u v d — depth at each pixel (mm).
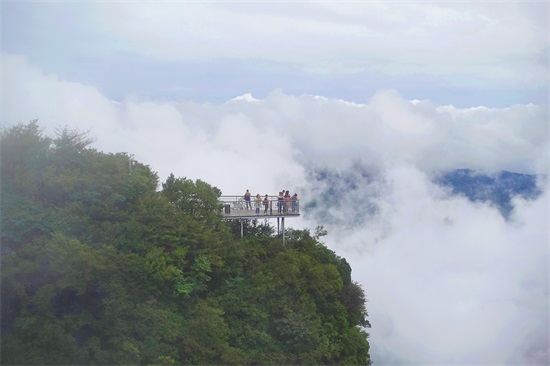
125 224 50969
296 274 58875
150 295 49562
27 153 49531
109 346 45969
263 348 54188
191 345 48688
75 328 44469
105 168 53562
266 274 58031
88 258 44438
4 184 46906
